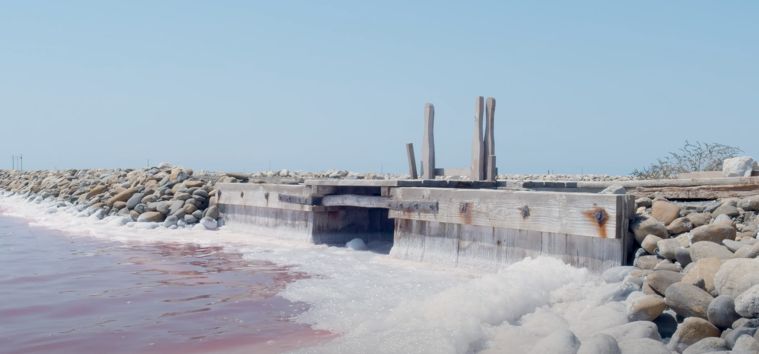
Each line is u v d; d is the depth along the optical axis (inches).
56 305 231.6
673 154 579.5
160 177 630.5
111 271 305.1
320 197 401.4
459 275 286.8
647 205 301.0
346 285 264.7
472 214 304.0
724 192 312.8
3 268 312.7
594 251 254.7
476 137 409.7
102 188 666.8
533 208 275.3
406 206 339.3
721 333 163.9
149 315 217.0
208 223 494.3
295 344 181.8
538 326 186.5
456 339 169.8
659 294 193.5
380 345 168.9
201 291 257.4
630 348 152.3
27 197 850.1
